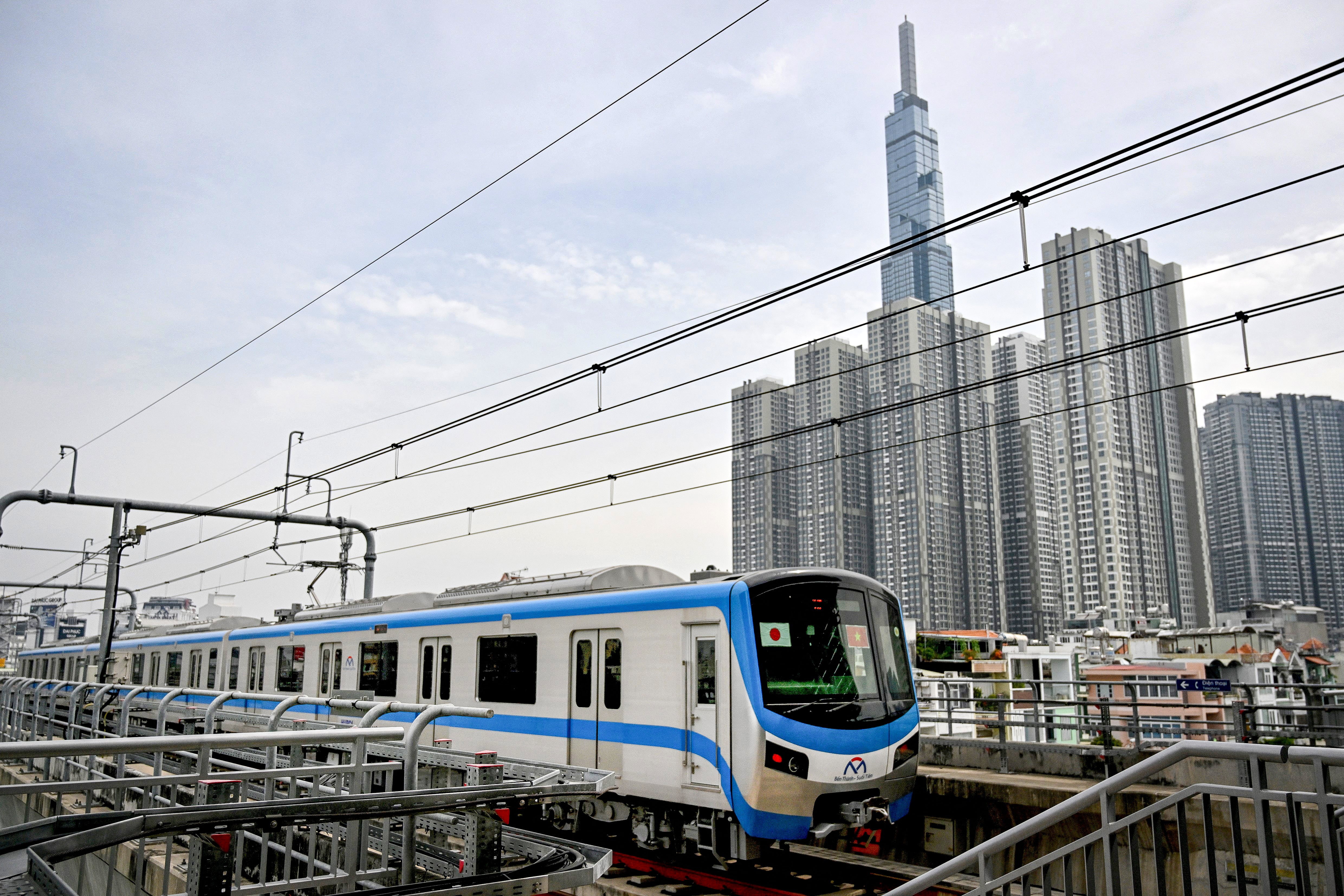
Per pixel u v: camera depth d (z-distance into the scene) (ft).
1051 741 69.87
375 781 28.68
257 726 58.75
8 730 57.93
